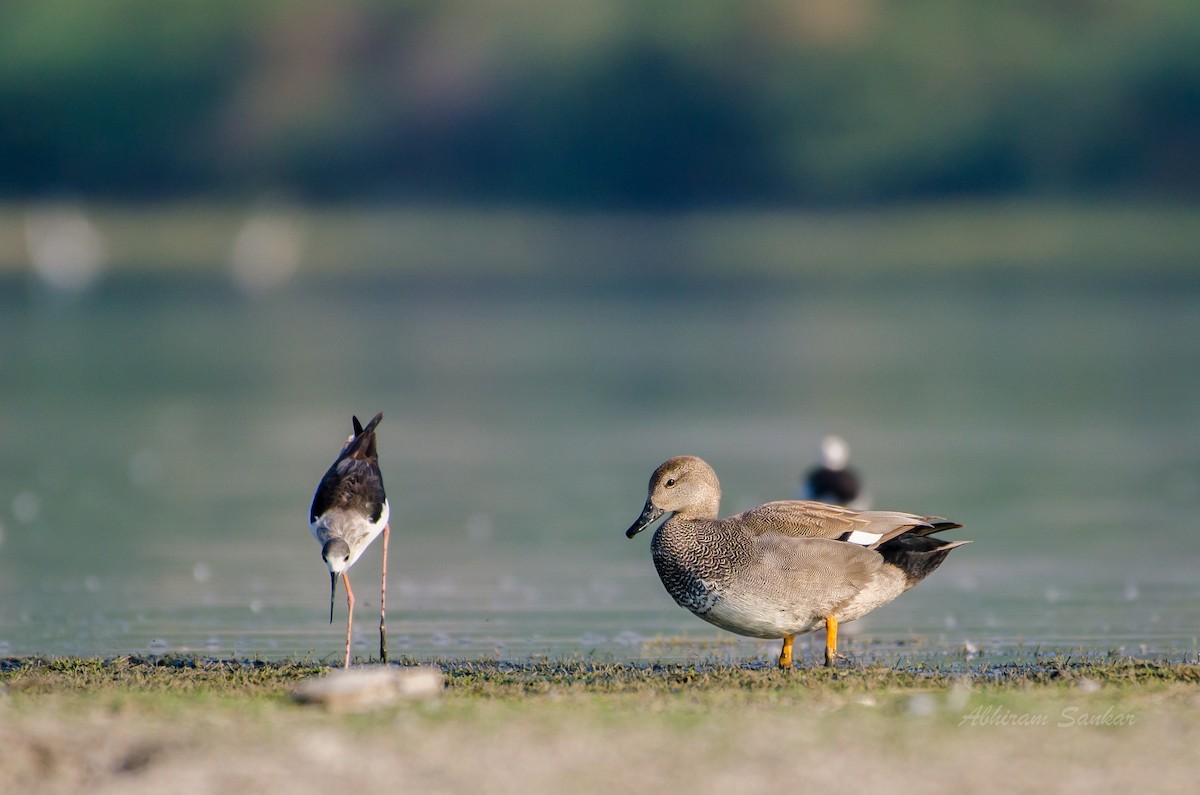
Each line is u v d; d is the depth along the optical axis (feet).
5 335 172.55
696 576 41.47
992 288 220.64
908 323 175.22
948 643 46.44
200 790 27.40
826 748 30.17
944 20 368.48
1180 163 333.62
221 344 162.40
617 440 96.48
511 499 76.69
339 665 41.91
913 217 325.83
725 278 247.29
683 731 31.32
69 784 28.30
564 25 398.21
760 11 382.83
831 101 361.10
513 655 44.73
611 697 34.91
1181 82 345.10
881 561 41.14
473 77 392.27
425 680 34.91
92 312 203.92
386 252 307.37
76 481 82.89
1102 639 46.98
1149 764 29.37
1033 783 28.30
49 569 59.93
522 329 175.83
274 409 113.09
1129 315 178.60
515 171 378.32
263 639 47.70
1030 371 129.80
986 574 58.08
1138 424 100.12
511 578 57.88
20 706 33.30
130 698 34.24
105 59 395.96
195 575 58.75
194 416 109.60
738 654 44.91
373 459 44.21
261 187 379.55
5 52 394.73
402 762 29.09
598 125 376.27
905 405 111.04
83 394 122.31
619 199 367.66
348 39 406.62
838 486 59.98
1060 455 88.28
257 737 30.53
